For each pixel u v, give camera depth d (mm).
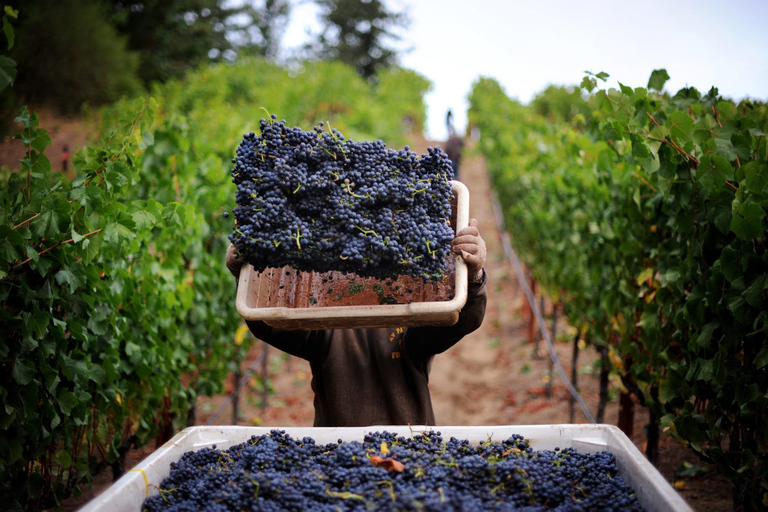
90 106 17547
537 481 2164
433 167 2615
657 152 3732
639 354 4820
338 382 3094
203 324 5398
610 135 4277
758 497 3219
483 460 2277
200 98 17594
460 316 2816
